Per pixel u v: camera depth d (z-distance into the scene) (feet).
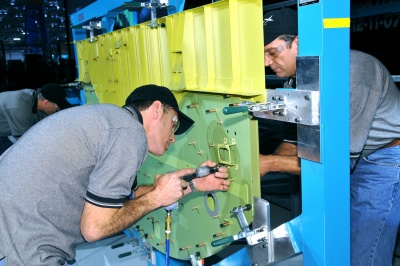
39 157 4.61
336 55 3.89
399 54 8.92
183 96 6.53
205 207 6.28
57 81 21.63
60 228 4.71
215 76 5.64
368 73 5.11
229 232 5.68
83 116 4.72
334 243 4.20
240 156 5.18
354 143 5.13
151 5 7.09
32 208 4.56
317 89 3.92
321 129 3.97
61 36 21.52
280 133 11.56
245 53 4.95
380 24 9.34
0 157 5.21
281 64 5.70
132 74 8.48
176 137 7.04
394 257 9.23
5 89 21.79
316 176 4.16
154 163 8.11
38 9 21.35
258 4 4.55
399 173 5.98
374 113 5.12
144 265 9.64
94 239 4.42
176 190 5.05
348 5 3.84
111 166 4.38
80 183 4.69
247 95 4.69
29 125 11.54
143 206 4.86
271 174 14.12
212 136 5.79
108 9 9.75
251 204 5.02
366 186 6.14
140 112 5.11
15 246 4.54
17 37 22.33
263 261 4.98
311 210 4.30
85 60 12.01
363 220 6.18
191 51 6.07
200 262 6.49
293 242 4.66
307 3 3.94
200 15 5.80
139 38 7.93
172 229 7.52
